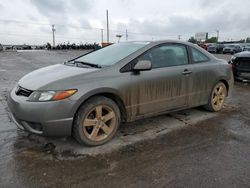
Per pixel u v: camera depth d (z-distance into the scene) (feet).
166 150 11.11
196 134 13.00
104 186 8.46
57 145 11.39
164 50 13.53
